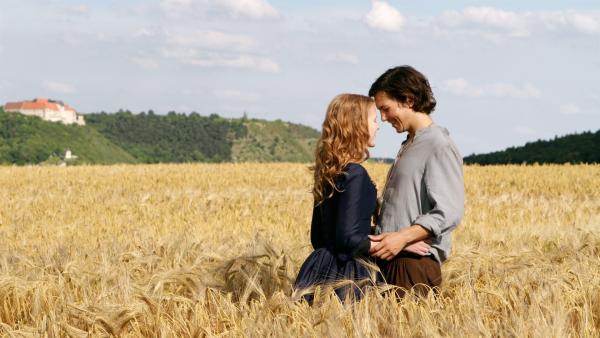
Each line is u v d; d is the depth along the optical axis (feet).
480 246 25.76
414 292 15.99
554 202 61.46
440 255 16.84
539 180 92.38
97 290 18.97
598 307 15.72
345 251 15.83
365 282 16.01
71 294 18.34
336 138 15.76
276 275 18.30
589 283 17.22
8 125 636.48
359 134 15.81
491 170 115.55
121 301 17.22
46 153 627.05
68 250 25.46
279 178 102.63
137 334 15.17
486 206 56.90
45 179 100.32
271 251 19.45
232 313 15.35
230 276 18.81
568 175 102.73
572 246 24.90
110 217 49.55
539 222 44.34
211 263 20.95
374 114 16.15
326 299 15.33
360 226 15.70
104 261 21.27
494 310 15.31
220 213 50.31
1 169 122.93
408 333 13.58
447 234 16.85
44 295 17.92
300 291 15.84
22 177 104.22
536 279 17.11
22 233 41.50
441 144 16.29
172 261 22.93
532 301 14.69
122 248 26.53
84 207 58.18
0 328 15.97
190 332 14.74
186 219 47.14
